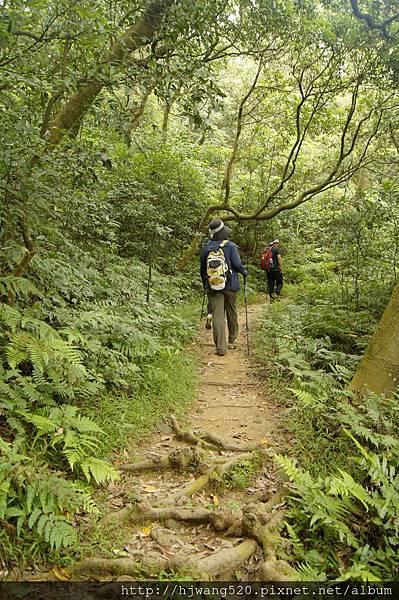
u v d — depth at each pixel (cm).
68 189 586
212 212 1402
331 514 314
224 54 850
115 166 893
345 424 450
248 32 784
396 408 434
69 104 635
